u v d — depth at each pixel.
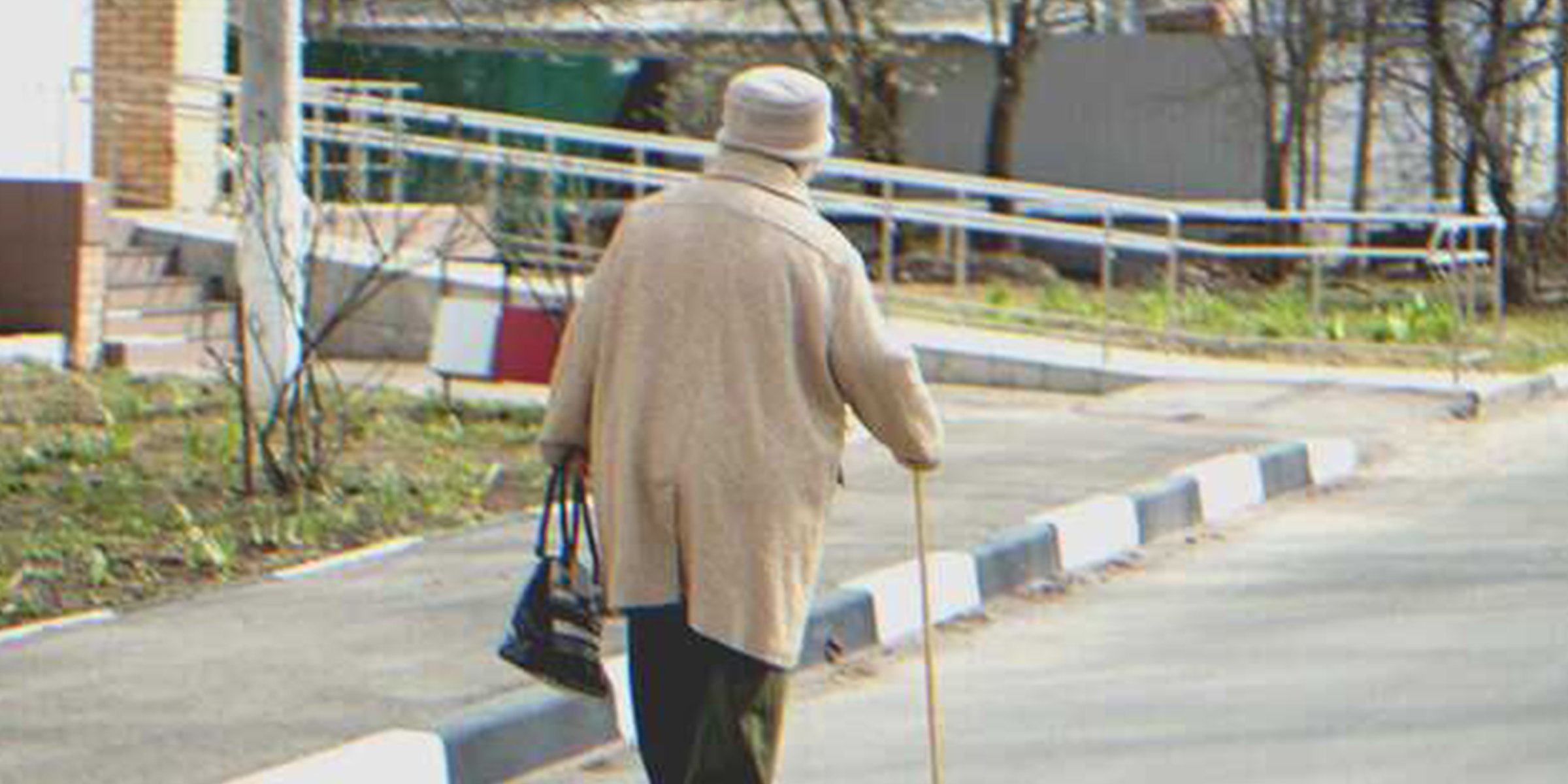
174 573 18.78
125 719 14.04
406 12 46.41
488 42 35.03
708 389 10.47
